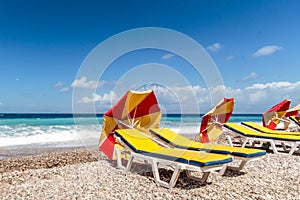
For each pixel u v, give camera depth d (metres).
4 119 28.72
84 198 3.50
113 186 4.00
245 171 4.98
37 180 4.43
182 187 3.97
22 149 9.38
